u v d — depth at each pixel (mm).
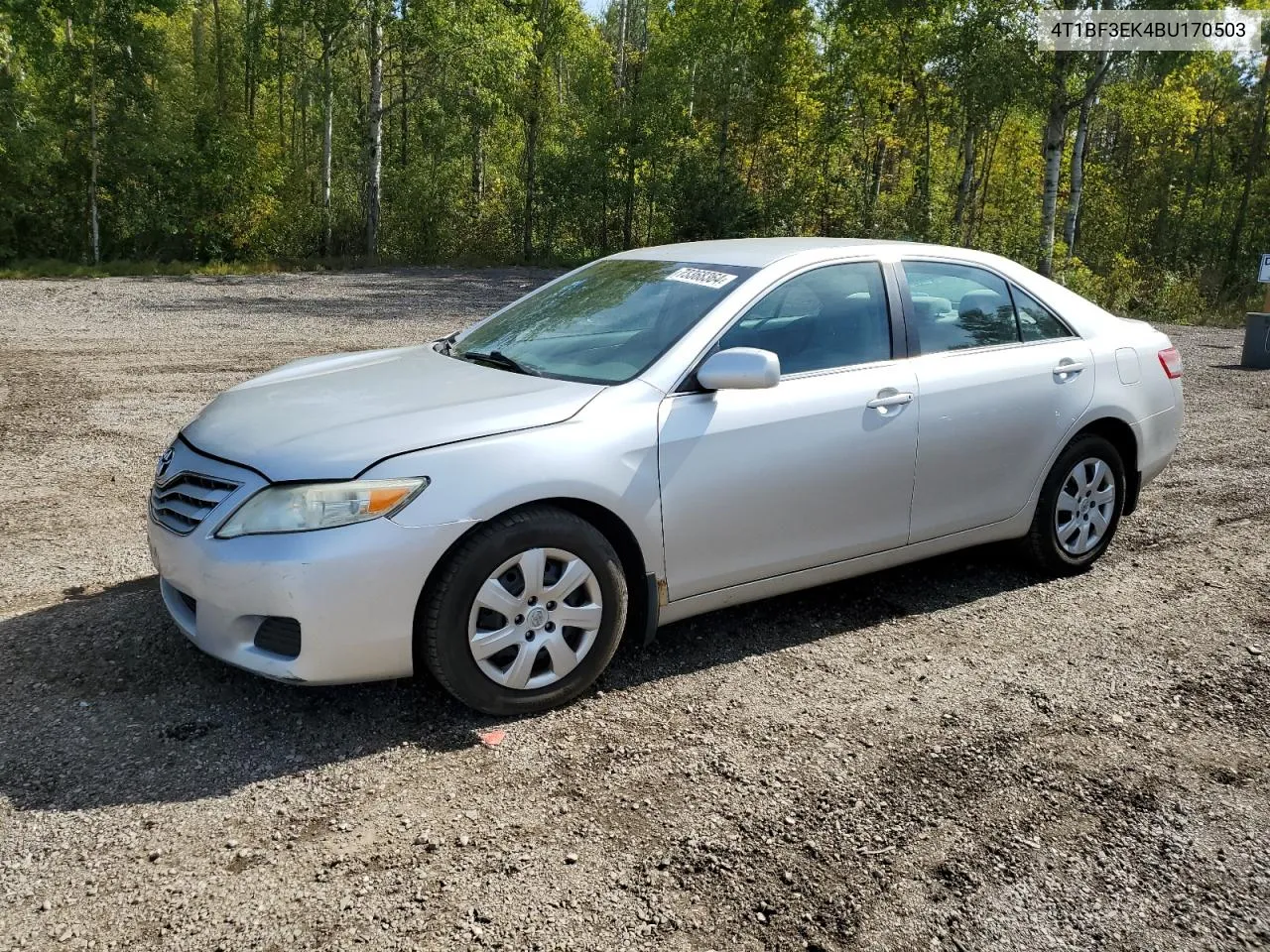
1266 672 3914
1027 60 23797
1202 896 2568
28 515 5590
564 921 2385
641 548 3527
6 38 27656
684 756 3172
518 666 3314
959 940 2375
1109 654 4055
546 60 37938
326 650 3066
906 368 4184
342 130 41438
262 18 32656
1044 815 2904
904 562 4344
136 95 31828
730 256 4266
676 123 36938
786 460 3801
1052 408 4605
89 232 32906
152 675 3598
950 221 34000
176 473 3377
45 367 10531
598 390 3551
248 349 12266
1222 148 44625
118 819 2744
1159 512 6082
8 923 2320
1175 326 19562
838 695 3623
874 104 35062
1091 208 43938
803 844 2727
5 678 3551
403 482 3094
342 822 2768
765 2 34125
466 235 38469
